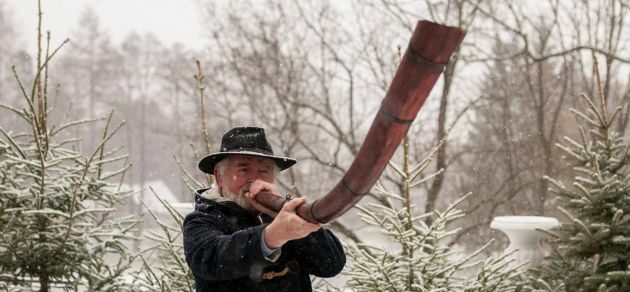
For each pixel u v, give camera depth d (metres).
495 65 13.24
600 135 4.53
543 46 12.45
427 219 8.58
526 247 5.30
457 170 14.28
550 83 14.34
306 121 12.07
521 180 13.56
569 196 4.45
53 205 4.17
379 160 1.11
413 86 0.97
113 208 4.16
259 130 2.37
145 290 4.43
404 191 4.31
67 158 4.22
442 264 4.01
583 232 4.30
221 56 12.77
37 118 4.32
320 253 2.34
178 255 4.28
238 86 12.82
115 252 4.35
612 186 4.23
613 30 11.96
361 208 3.98
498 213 14.01
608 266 4.30
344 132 12.47
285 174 12.28
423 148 12.23
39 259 4.07
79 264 4.18
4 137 4.42
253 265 1.92
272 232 1.77
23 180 4.21
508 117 13.73
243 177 2.29
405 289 3.83
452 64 10.84
